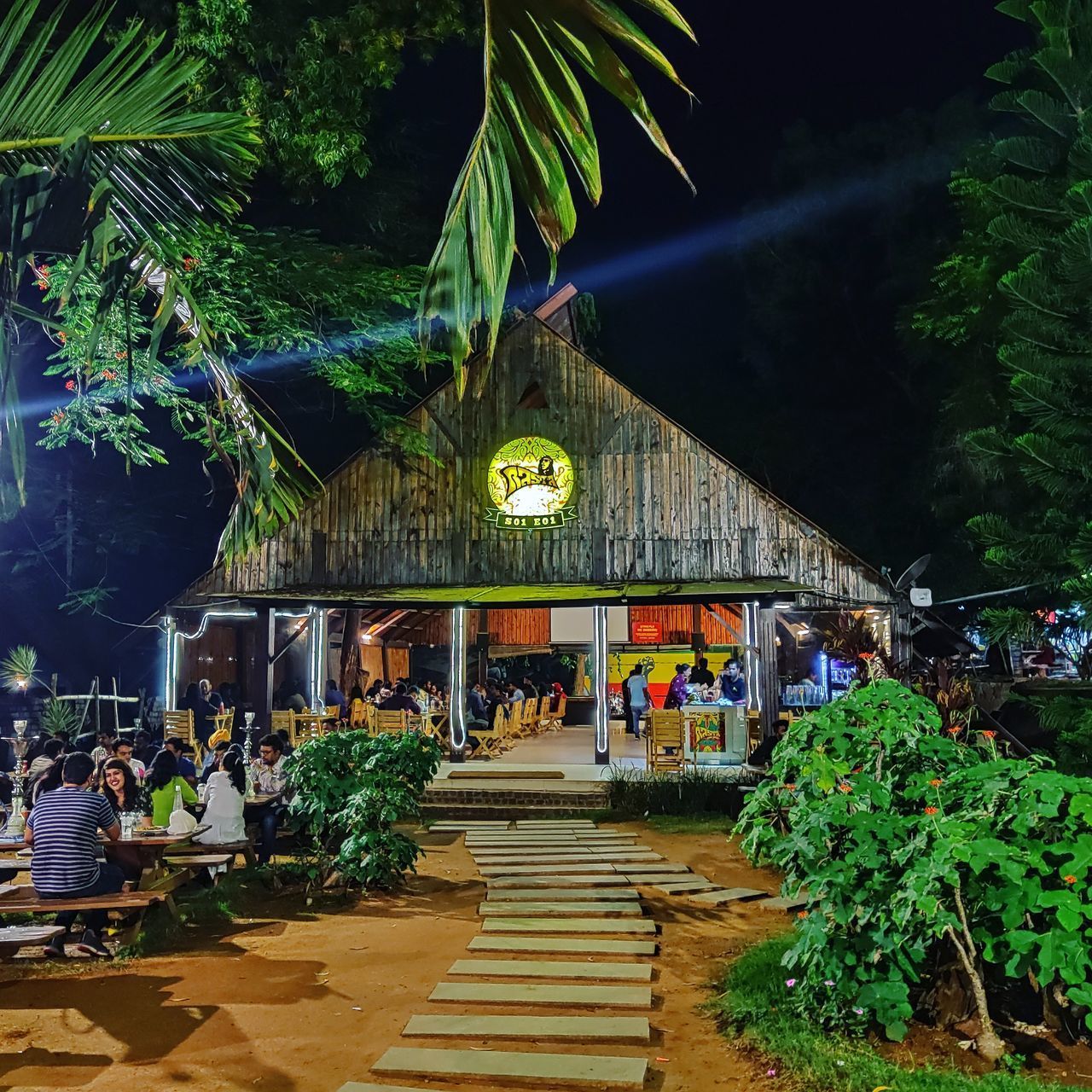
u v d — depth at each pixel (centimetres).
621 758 1944
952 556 2567
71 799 765
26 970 709
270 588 1991
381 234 2145
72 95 485
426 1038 571
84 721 1766
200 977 694
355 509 2005
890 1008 522
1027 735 1614
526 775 1684
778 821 641
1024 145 1031
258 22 1438
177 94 504
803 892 951
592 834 1327
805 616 2227
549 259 356
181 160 514
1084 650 1402
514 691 2422
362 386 1845
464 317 354
